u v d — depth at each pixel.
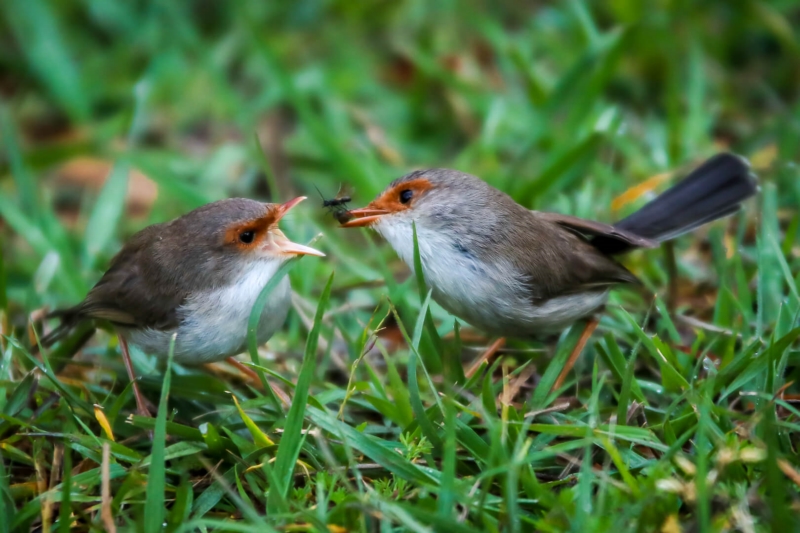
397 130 14.85
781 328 8.93
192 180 14.17
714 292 10.93
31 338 10.12
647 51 15.12
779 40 15.62
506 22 17.06
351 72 15.65
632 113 14.80
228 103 15.33
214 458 8.18
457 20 16.61
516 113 14.37
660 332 9.80
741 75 15.52
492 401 8.40
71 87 15.21
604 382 9.13
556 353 9.36
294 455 7.44
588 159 12.88
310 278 11.17
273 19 17.31
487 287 9.18
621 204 12.00
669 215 10.37
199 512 7.62
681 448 7.84
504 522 7.05
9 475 8.15
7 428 8.47
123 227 13.45
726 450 7.02
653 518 6.86
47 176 14.52
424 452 7.77
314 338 7.68
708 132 13.92
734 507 6.78
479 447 7.78
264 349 10.25
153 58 15.98
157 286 9.02
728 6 15.91
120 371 9.86
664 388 8.68
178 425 8.18
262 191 14.12
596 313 9.74
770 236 9.64
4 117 13.41
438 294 9.48
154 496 7.04
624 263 11.38
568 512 6.95
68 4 17.33
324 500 7.20
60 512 7.34
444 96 14.99
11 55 16.48
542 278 9.20
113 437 8.45
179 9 16.83
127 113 14.62
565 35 16.03
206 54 15.73
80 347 10.15
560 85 13.83
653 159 13.20
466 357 10.48
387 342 10.66
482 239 9.20
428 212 9.34
